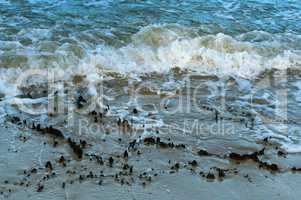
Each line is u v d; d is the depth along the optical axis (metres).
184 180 6.23
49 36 10.57
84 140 7.09
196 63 10.12
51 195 5.75
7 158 6.48
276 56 10.70
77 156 6.64
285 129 7.83
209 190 6.05
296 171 6.62
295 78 10.05
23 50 9.66
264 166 6.68
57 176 6.14
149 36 10.63
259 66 10.34
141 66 9.76
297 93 9.33
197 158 6.81
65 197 5.73
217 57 10.26
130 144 7.00
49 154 6.66
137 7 12.99
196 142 7.25
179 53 10.20
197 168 6.55
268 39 11.46
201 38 10.64
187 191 6.00
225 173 6.46
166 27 11.09
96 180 6.11
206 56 10.22
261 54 10.68
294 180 6.42
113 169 6.39
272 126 7.91
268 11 13.63
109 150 6.88
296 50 11.06
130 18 12.09
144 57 9.95
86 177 6.14
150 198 5.81
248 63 10.34
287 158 6.96
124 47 10.22
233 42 10.69
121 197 5.79
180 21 12.15
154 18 12.23
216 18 12.66
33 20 11.46
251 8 13.78
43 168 6.31
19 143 6.89
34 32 10.73
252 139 7.44
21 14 11.81
